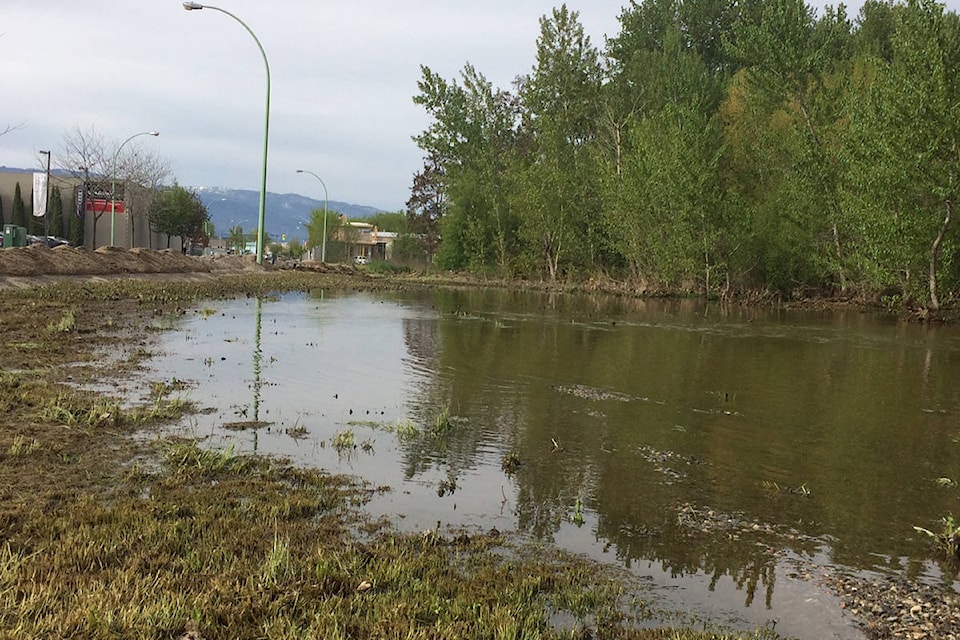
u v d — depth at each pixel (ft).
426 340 52.21
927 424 30.68
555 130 150.41
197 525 15.90
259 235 132.98
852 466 24.25
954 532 17.26
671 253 115.44
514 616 12.93
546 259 152.56
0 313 50.70
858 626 13.64
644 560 16.20
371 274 167.63
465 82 172.76
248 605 12.29
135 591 12.44
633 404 32.86
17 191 197.77
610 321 73.26
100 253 90.63
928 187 79.15
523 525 17.92
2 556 13.44
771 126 116.78
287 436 24.66
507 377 38.47
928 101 77.25
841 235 101.91
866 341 61.57
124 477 19.15
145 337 45.27
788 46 106.52
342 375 36.76
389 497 19.29
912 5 80.33
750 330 68.64
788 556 16.76
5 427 22.84
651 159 117.80
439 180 188.44
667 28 171.42
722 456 24.95
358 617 12.37
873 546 17.53
